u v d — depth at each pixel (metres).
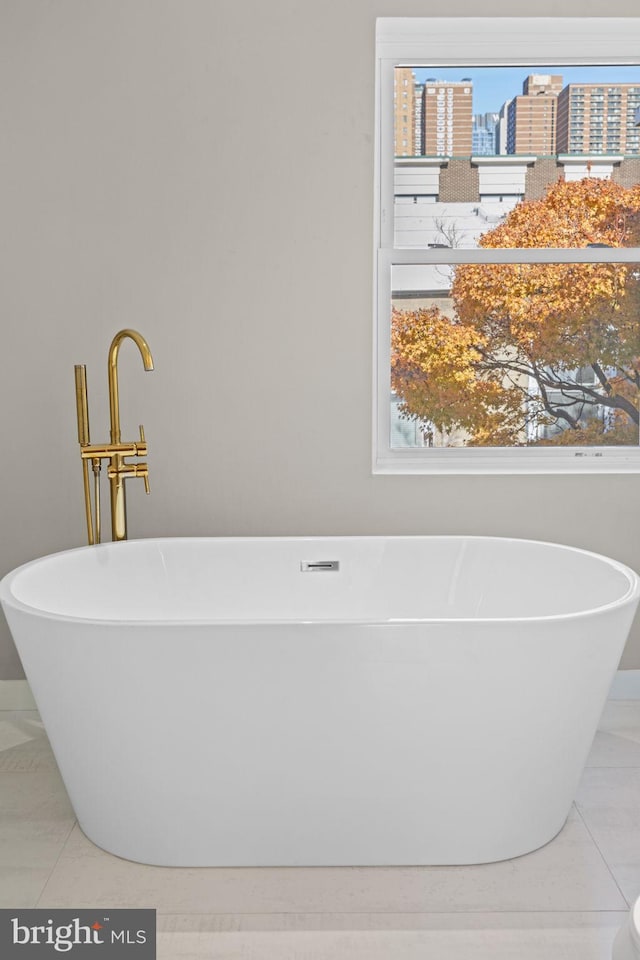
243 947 1.73
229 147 2.75
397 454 3.01
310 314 2.81
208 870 2.00
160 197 2.77
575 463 3.00
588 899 1.87
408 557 2.71
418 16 2.71
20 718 2.85
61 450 2.86
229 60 2.72
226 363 2.83
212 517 2.88
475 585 2.68
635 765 2.45
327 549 2.72
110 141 2.75
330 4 2.70
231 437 2.85
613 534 2.89
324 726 1.91
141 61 2.72
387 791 1.96
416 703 1.89
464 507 2.88
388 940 1.75
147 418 2.84
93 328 2.81
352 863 2.01
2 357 2.82
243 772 1.95
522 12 2.72
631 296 2.97
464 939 1.75
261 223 2.78
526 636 1.85
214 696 1.90
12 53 2.72
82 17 2.71
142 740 1.94
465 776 1.95
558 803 2.05
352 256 2.79
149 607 2.68
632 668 2.93
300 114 2.74
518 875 1.96
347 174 2.76
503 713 1.91
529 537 2.89
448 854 2.00
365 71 2.72
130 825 2.01
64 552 2.55
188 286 2.80
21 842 2.10
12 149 2.75
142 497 2.87
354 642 1.85
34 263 2.79
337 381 2.83
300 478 2.87
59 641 1.91
